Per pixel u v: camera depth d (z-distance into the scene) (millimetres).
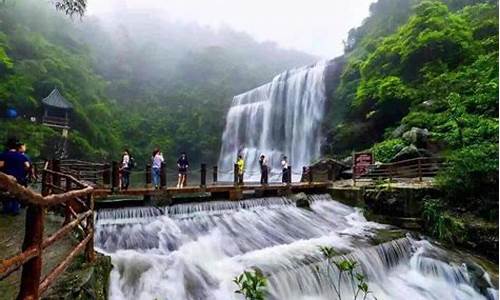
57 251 5719
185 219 10516
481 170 10742
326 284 7770
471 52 22094
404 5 39312
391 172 15062
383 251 9461
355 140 26438
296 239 10586
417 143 17641
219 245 9195
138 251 8297
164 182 11539
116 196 10570
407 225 12055
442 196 11820
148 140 44969
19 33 33438
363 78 28328
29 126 25797
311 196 14641
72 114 32781
